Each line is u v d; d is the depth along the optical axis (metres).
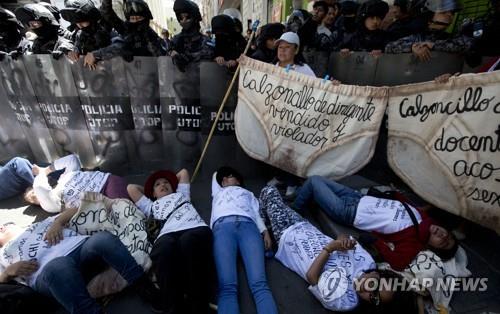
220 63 2.65
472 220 1.92
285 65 2.54
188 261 1.65
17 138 3.19
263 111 2.57
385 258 1.76
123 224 1.93
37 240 1.69
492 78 1.70
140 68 2.72
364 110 2.27
